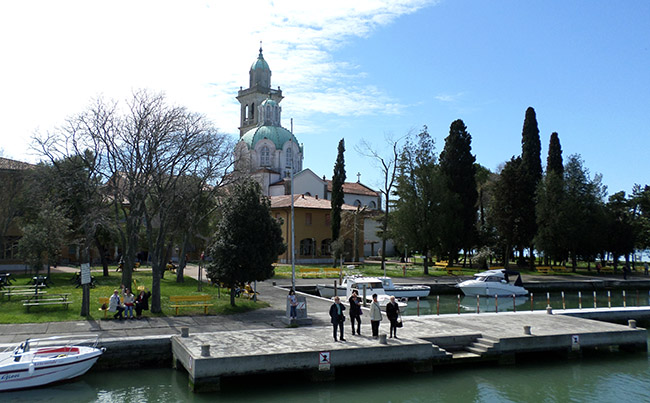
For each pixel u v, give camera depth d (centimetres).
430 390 1753
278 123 9681
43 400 1590
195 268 5694
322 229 6638
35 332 2047
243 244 2702
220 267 2702
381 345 1867
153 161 3094
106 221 2862
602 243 6144
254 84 10294
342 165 6047
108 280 3931
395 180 5744
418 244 5419
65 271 4794
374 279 3612
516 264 7019
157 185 2975
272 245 2820
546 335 2141
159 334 2055
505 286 4203
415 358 1906
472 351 2084
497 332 2208
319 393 1694
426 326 2345
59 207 3666
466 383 1833
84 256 2444
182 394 1647
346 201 8800
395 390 1747
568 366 2089
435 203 5488
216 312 2598
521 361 2144
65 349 1794
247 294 3152
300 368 1730
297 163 9006
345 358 1795
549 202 6091
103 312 2480
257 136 8744
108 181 3350
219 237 2794
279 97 10362
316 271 4878
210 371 1622
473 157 6072
